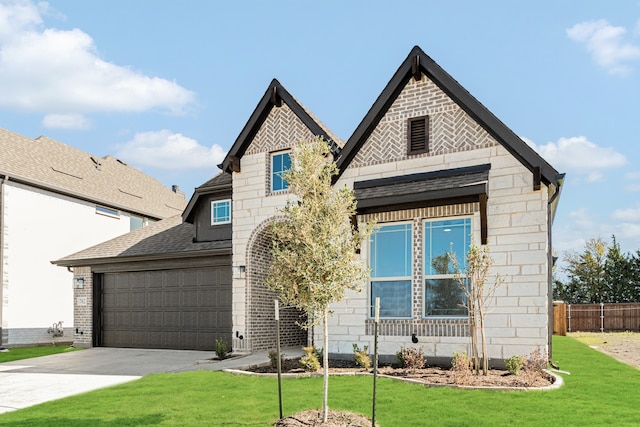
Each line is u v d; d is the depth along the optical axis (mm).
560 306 26766
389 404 8898
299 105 16250
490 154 12789
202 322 18750
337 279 7961
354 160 14625
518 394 9555
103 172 31359
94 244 27750
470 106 12914
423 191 12648
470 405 8766
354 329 14062
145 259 19547
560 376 11531
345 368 12797
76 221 26797
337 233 8070
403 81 13992
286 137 16578
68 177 27547
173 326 19375
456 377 10711
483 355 11242
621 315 29547
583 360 15047
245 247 16984
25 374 13891
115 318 20750
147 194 33750
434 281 13242
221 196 19266
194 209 19797
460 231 13086
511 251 12305
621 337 24844
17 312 23469
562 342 21828
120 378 12664
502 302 12281
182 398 9805
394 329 13445
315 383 10961
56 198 25797
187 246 19219
